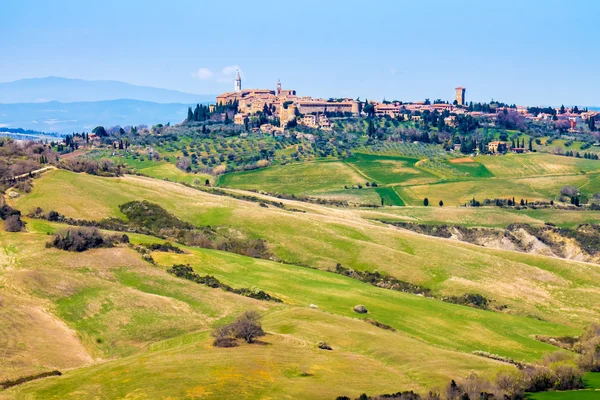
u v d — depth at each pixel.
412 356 188.50
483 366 183.62
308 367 172.12
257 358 175.50
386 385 163.75
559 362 186.50
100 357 188.00
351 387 159.88
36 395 153.62
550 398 165.00
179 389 153.12
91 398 150.75
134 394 151.25
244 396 150.62
